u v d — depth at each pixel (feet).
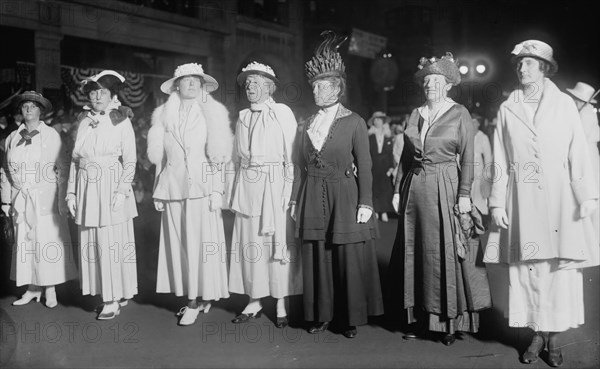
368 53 59.00
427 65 13.80
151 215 24.67
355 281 14.02
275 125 15.10
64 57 39.91
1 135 27.12
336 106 14.49
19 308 17.12
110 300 15.80
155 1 45.70
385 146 33.24
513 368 12.42
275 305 16.97
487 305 13.69
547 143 12.60
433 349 13.46
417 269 13.85
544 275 12.73
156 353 13.46
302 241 14.61
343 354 13.25
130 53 44.21
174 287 15.94
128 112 16.28
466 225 13.38
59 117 32.01
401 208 14.21
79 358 13.24
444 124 13.52
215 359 13.06
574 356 12.99
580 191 12.43
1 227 19.13
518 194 12.80
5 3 35.22
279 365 12.73
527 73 12.78
